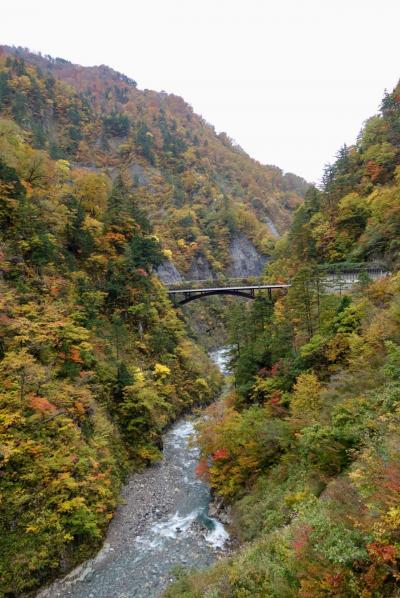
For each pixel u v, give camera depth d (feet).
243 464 73.31
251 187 504.84
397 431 38.14
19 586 54.65
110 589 58.13
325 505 38.22
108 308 134.00
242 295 196.85
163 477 96.43
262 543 42.45
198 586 44.14
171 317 167.02
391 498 27.40
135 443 102.17
